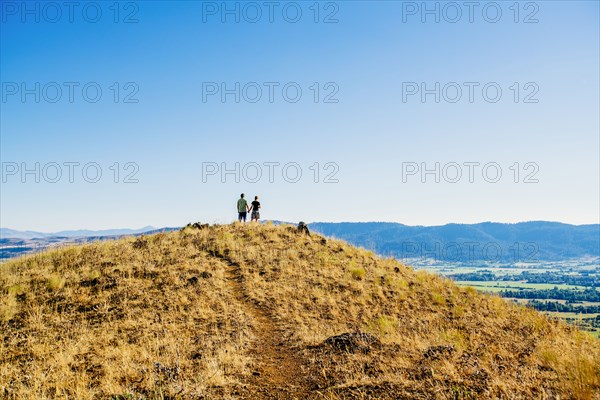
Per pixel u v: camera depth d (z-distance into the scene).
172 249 21.34
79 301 14.47
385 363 9.21
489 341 12.77
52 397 8.18
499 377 7.92
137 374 9.15
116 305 14.30
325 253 23.23
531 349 11.36
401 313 16.53
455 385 7.57
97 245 21.62
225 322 13.42
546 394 6.96
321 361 9.89
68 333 12.00
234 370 9.51
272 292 17.08
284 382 8.95
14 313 13.27
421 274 22.89
